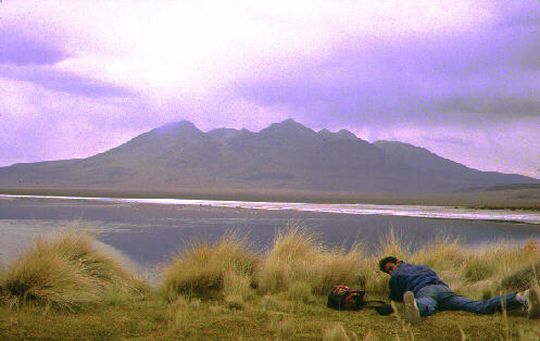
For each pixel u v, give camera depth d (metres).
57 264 8.28
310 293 9.07
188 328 6.67
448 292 7.75
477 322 6.97
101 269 9.81
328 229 33.88
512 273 9.48
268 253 11.89
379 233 30.92
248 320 7.15
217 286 9.58
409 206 86.62
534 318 7.09
